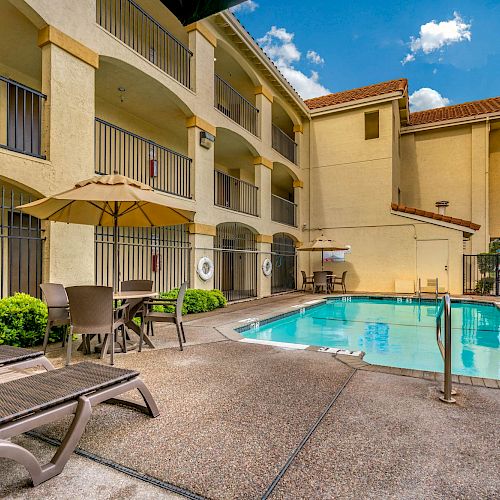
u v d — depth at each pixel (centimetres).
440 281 1449
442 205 1585
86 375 269
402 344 732
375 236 1579
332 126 1695
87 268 684
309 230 1719
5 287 775
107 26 977
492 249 1574
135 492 200
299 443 254
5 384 248
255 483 208
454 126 1709
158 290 1040
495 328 880
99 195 456
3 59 821
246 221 1281
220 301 1019
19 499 193
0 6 655
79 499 194
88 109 695
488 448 248
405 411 309
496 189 1709
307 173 1738
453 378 396
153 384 374
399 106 1753
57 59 639
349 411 309
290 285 1828
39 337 545
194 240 1032
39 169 601
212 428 276
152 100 1034
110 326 445
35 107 899
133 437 260
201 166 1064
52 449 245
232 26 1143
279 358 478
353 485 206
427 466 226
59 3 646
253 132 1461
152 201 476
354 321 978
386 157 1571
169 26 1090
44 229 627
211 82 1117
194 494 198
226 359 472
